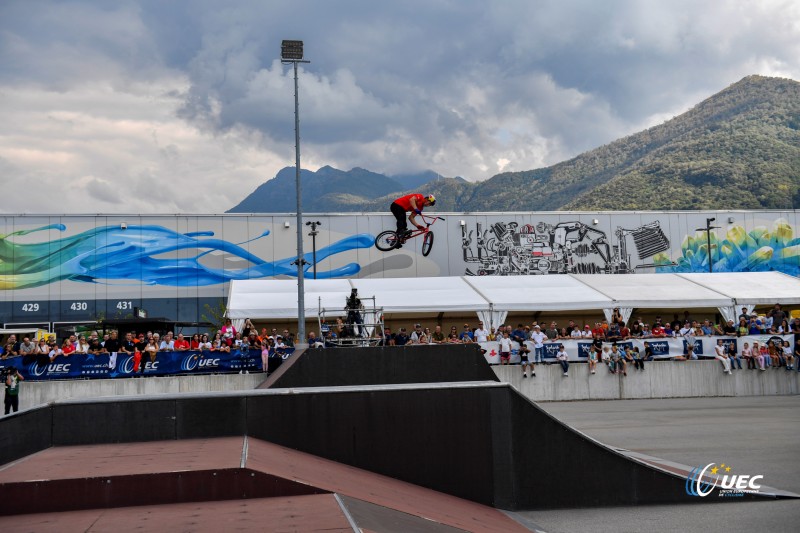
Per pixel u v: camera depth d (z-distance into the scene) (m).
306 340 29.27
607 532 7.99
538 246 41.19
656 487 9.38
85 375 23.28
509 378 25.39
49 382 22.81
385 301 28.84
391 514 6.87
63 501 6.55
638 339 26.02
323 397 9.25
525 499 9.20
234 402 9.15
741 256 43.00
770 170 133.62
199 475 6.78
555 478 9.27
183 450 8.04
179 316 38.47
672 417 18.70
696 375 25.88
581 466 9.31
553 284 31.70
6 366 22.80
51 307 37.75
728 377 25.97
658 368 25.81
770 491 9.66
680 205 131.12
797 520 8.33
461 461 9.27
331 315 27.92
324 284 30.69
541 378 25.44
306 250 39.56
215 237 39.16
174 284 38.62
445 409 9.33
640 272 41.88
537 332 25.67
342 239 39.97
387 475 9.19
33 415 8.69
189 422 9.05
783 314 27.70
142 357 23.77
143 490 6.69
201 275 38.88
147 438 8.94
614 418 18.81
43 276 37.81
